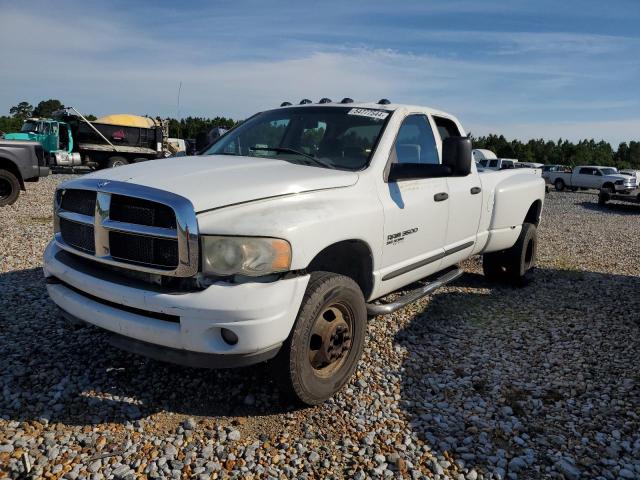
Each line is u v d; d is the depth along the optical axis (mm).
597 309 5570
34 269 6047
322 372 3242
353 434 2975
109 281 2916
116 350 3852
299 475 2596
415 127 4383
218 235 2701
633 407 3430
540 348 4406
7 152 12703
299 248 2869
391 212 3719
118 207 2945
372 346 4207
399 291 5375
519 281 6289
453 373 3836
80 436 2793
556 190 34219
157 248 2816
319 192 3250
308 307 2947
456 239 4832
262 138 4309
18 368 3510
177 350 2787
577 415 3320
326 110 4305
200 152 4516
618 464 2811
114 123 25391
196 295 2668
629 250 10164
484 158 35000
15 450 2656
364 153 3854
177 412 3096
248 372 3600
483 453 2857
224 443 2822
